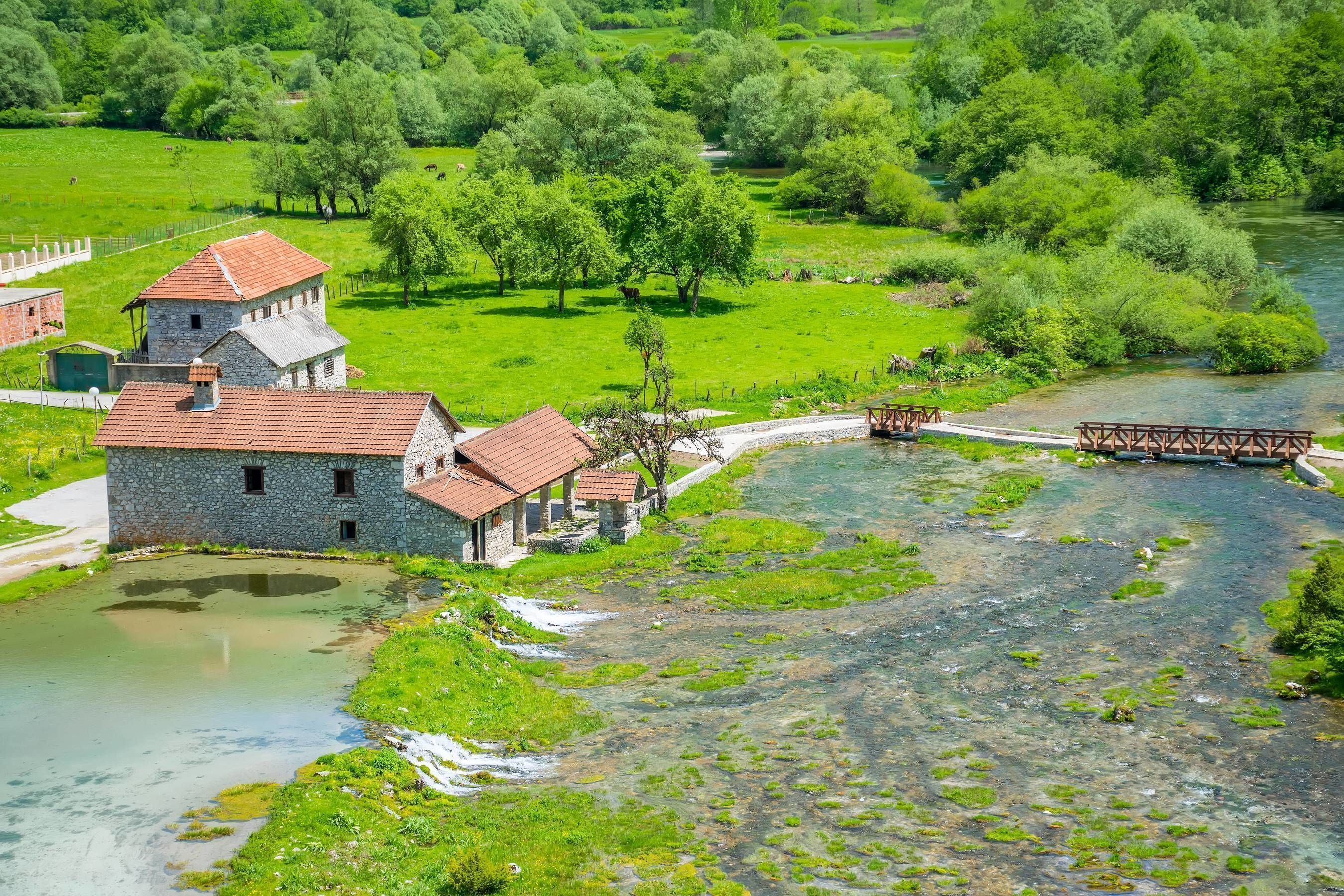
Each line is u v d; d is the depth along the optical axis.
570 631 59.84
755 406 95.69
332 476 67.25
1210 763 45.88
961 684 52.78
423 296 131.50
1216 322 109.94
